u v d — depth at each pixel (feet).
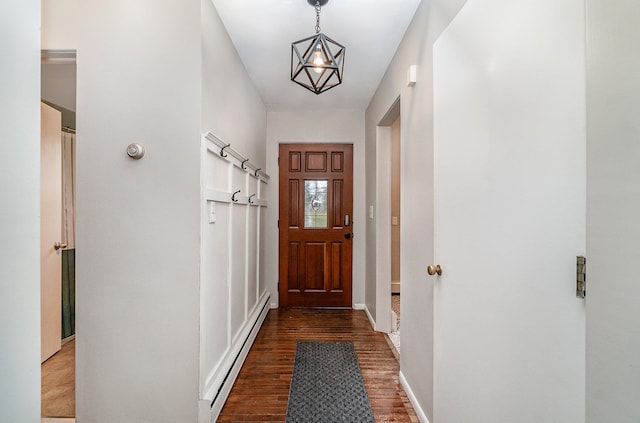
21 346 1.99
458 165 3.74
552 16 2.30
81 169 4.84
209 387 5.24
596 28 1.82
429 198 5.04
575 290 2.11
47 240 7.46
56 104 8.50
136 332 4.85
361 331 9.41
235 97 7.14
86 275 4.84
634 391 1.61
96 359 4.85
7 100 1.91
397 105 7.55
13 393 1.94
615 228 1.72
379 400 5.91
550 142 2.33
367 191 11.14
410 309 5.96
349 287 11.71
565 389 2.18
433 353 4.64
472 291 3.42
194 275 4.87
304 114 11.61
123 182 4.85
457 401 3.75
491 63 3.07
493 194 3.05
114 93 4.84
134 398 4.83
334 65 5.33
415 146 5.76
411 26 6.06
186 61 4.88
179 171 4.87
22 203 2.01
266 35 6.61
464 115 3.60
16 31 1.96
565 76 2.19
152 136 4.87
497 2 2.96
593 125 1.85
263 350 8.04
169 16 4.88
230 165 6.55
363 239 11.60
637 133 1.60
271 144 11.62
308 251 11.72
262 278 10.78
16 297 1.96
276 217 11.65
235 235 7.09
